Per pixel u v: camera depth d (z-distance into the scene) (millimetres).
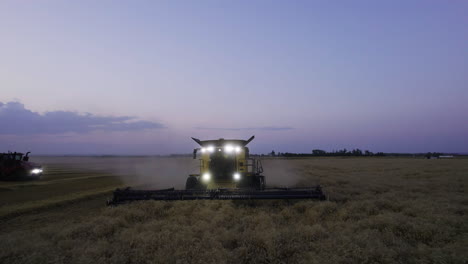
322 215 8461
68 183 22031
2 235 7254
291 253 5410
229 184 13281
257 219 7688
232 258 5102
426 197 11273
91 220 8250
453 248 5266
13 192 16578
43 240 6418
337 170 32344
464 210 8531
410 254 5137
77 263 5047
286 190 11281
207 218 8055
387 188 14617
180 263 4879
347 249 5219
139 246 5836
